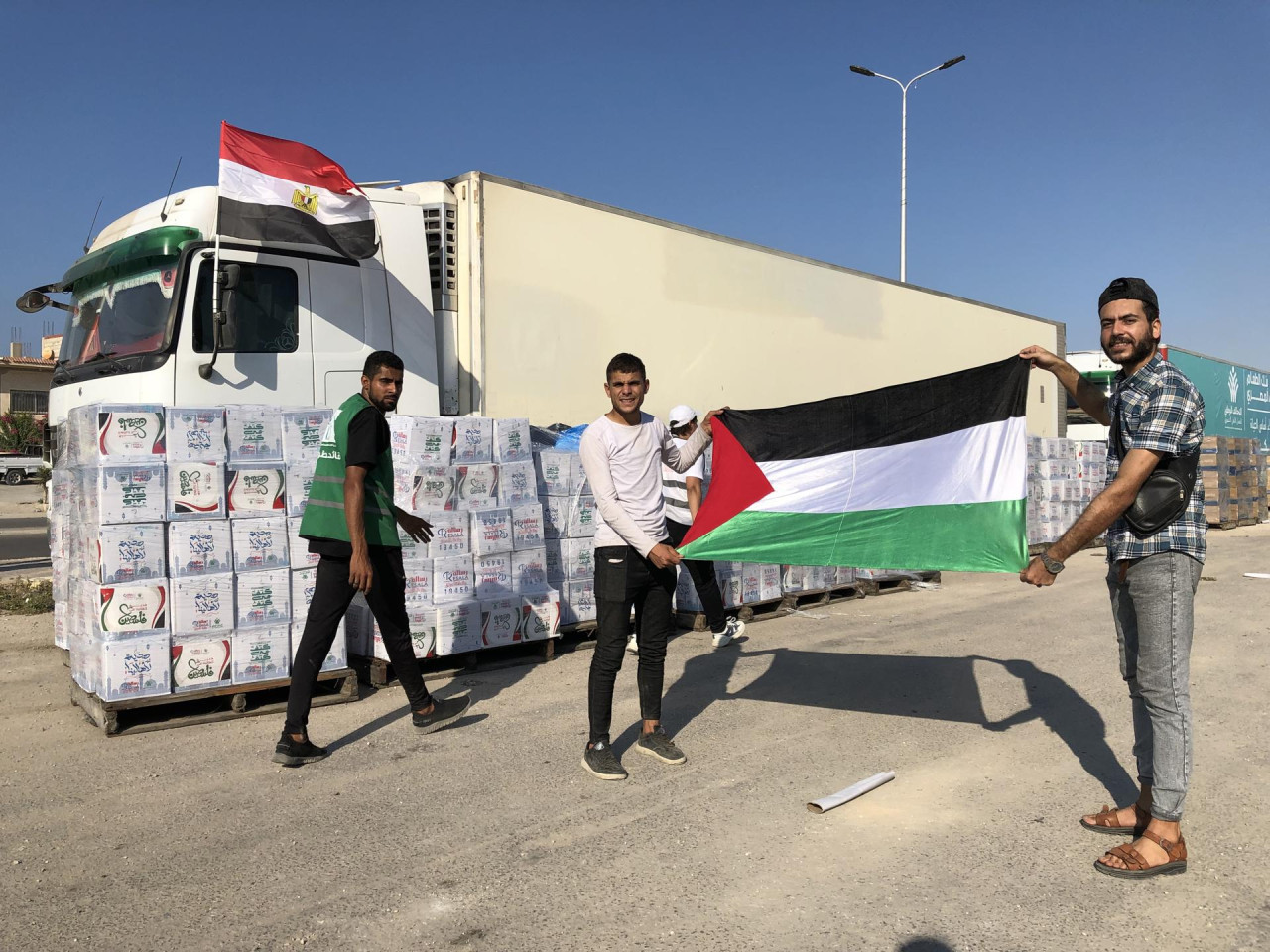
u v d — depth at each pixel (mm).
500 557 6105
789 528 4500
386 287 7223
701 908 2863
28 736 4660
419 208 7508
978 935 2697
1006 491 4070
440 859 3223
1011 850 3283
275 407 5141
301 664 4215
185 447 4844
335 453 4332
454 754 4355
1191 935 2701
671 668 6098
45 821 3586
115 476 4609
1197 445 3121
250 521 4973
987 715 4961
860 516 4391
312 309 6793
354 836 3422
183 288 6262
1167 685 3102
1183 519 3090
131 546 4656
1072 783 3941
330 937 2709
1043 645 6715
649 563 4117
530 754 4348
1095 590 9469
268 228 6297
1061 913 2828
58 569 6215
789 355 11047
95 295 7051
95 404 4707
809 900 2914
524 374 8070
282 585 5043
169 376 6191
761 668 6059
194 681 4793
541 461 6594
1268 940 2670
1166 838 3107
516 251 8039
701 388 9898
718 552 4555
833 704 5188
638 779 4004
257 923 2793
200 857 3256
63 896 2977
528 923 2777
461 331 7770
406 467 5754
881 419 4441
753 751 4391
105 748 4461
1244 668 5961
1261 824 3510
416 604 5723
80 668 5039
